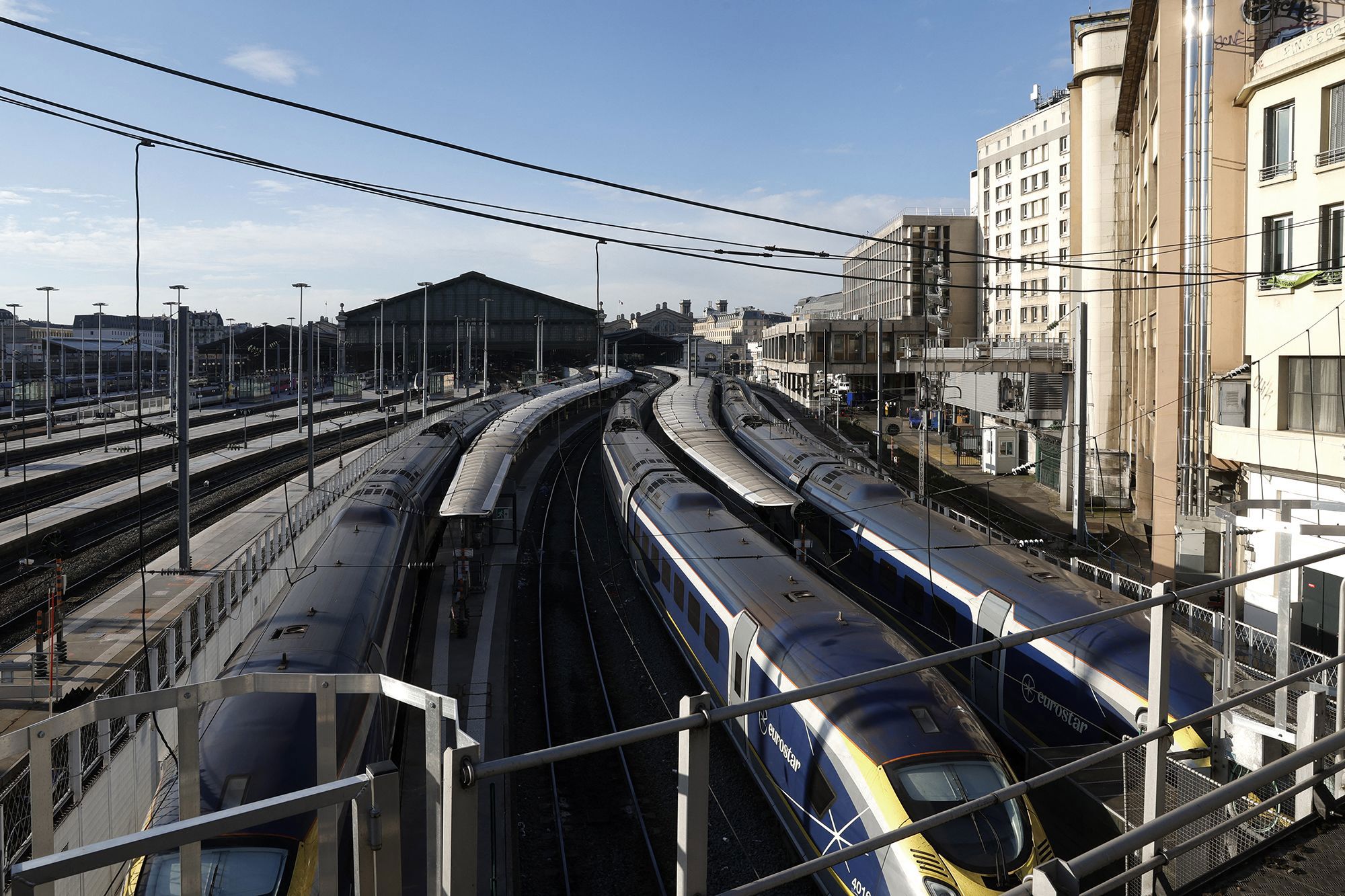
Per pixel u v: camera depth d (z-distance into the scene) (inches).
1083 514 1164.5
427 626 1019.3
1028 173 2942.9
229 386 3299.7
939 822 138.2
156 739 581.3
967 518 1158.3
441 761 118.0
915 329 2878.9
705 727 121.0
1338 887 152.1
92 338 5472.4
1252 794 374.9
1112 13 1720.0
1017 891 120.3
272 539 999.6
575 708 810.2
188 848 166.6
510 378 4704.7
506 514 1374.3
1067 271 2659.9
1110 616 169.0
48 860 93.7
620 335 5723.4
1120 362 1592.0
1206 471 895.7
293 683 152.4
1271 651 552.4
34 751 159.3
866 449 2134.6
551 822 623.2
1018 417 1863.9
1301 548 740.7
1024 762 681.0
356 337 4763.8
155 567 1074.7
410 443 1695.4
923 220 3243.1
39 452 1937.7
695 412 2192.4
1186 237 920.9
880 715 503.8
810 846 531.2
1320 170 818.2
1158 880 156.9
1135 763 302.7
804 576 753.6
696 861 119.6
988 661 743.1
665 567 959.0
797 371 3090.6
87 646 769.6
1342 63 796.0
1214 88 981.2
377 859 115.7
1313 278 828.0
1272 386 869.8
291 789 414.9
